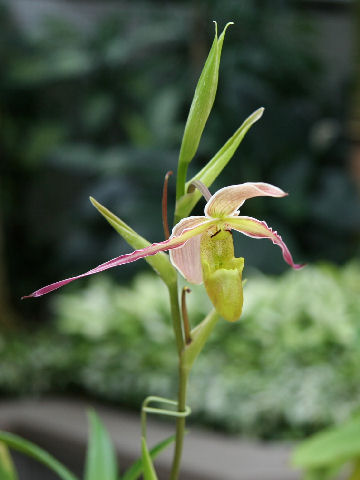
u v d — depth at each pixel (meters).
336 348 3.56
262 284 4.15
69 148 6.32
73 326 4.07
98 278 5.73
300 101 6.77
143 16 6.82
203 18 6.45
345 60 7.05
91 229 6.38
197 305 3.87
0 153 6.83
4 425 3.47
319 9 6.93
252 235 1.04
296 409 3.24
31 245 7.00
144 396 3.64
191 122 1.01
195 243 1.07
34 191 7.04
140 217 5.75
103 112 6.56
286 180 6.20
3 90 6.77
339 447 1.78
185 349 1.09
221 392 3.39
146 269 5.71
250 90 6.31
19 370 3.96
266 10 6.62
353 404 3.24
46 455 1.18
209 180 1.05
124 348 3.90
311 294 3.86
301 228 6.30
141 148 6.05
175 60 6.71
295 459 1.82
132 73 6.71
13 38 6.83
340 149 6.55
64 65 6.49
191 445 3.16
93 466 1.40
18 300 6.79
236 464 2.92
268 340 3.67
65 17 7.16
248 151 6.27
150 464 1.03
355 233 6.12
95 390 3.79
